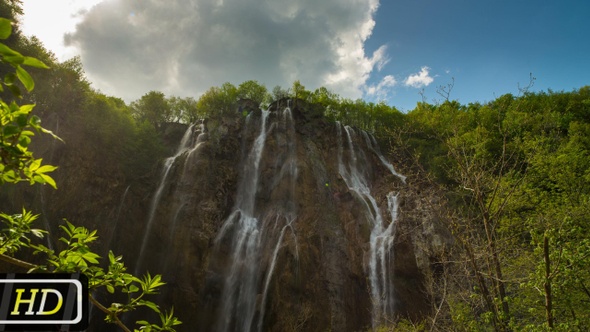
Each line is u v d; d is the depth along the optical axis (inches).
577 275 244.7
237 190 1318.9
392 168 1560.0
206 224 1127.0
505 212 486.6
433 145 1336.1
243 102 1647.4
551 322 240.8
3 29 61.3
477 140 399.5
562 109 1601.9
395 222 1162.6
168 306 1002.1
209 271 1058.7
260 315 991.6
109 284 111.6
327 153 1514.5
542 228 390.0
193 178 1226.0
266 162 1385.3
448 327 354.3
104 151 1200.8
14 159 77.4
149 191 1222.9
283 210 1234.6
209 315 1005.2
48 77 1105.4
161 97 1893.5
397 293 1050.7
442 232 971.9
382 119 1870.1
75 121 1157.1
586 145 995.3
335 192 1348.4
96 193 1140.5
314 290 1043.3
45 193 1015.6
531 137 679.7
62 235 1015.0
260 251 1127.6
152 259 1086.4
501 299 295.0
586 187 680.4
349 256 1144.8
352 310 1047.0
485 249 320.2
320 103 1895.9
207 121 1462.8
